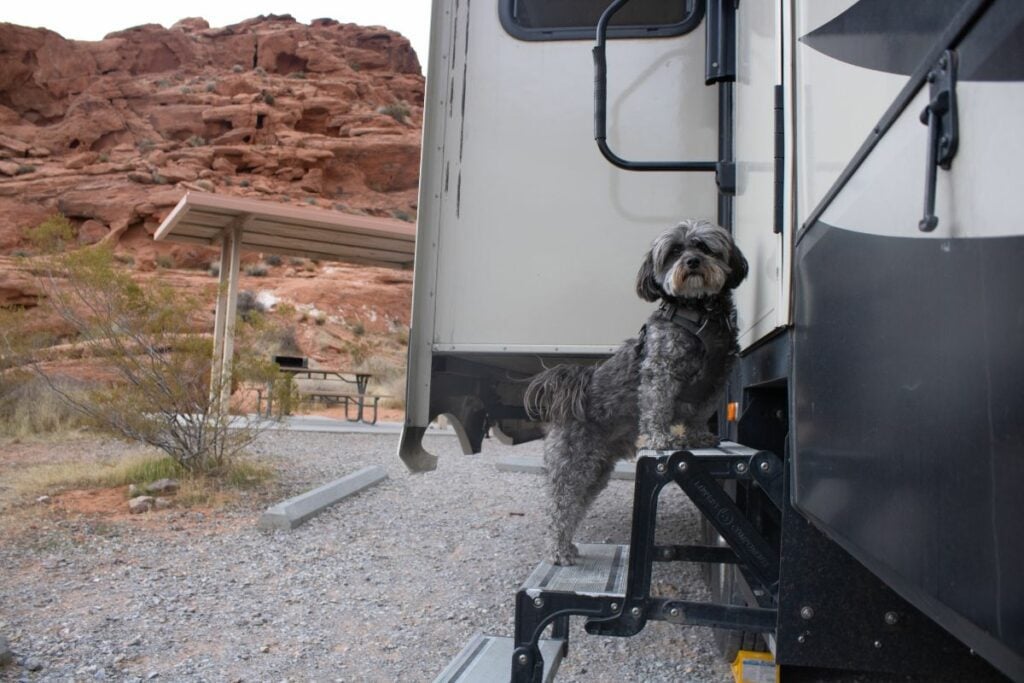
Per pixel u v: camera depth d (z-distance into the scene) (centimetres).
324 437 1242
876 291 150
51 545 584
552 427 404
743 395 341
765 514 306
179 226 1387
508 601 496
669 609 250
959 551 112
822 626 210
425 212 432
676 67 428
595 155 428
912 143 133
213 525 658
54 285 876
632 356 382
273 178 5272
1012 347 97
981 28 106
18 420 1141
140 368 816
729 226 410
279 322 2512
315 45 6762
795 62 228
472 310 427
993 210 102
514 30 436
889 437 142
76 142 5422
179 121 5544
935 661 203
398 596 505
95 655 402
